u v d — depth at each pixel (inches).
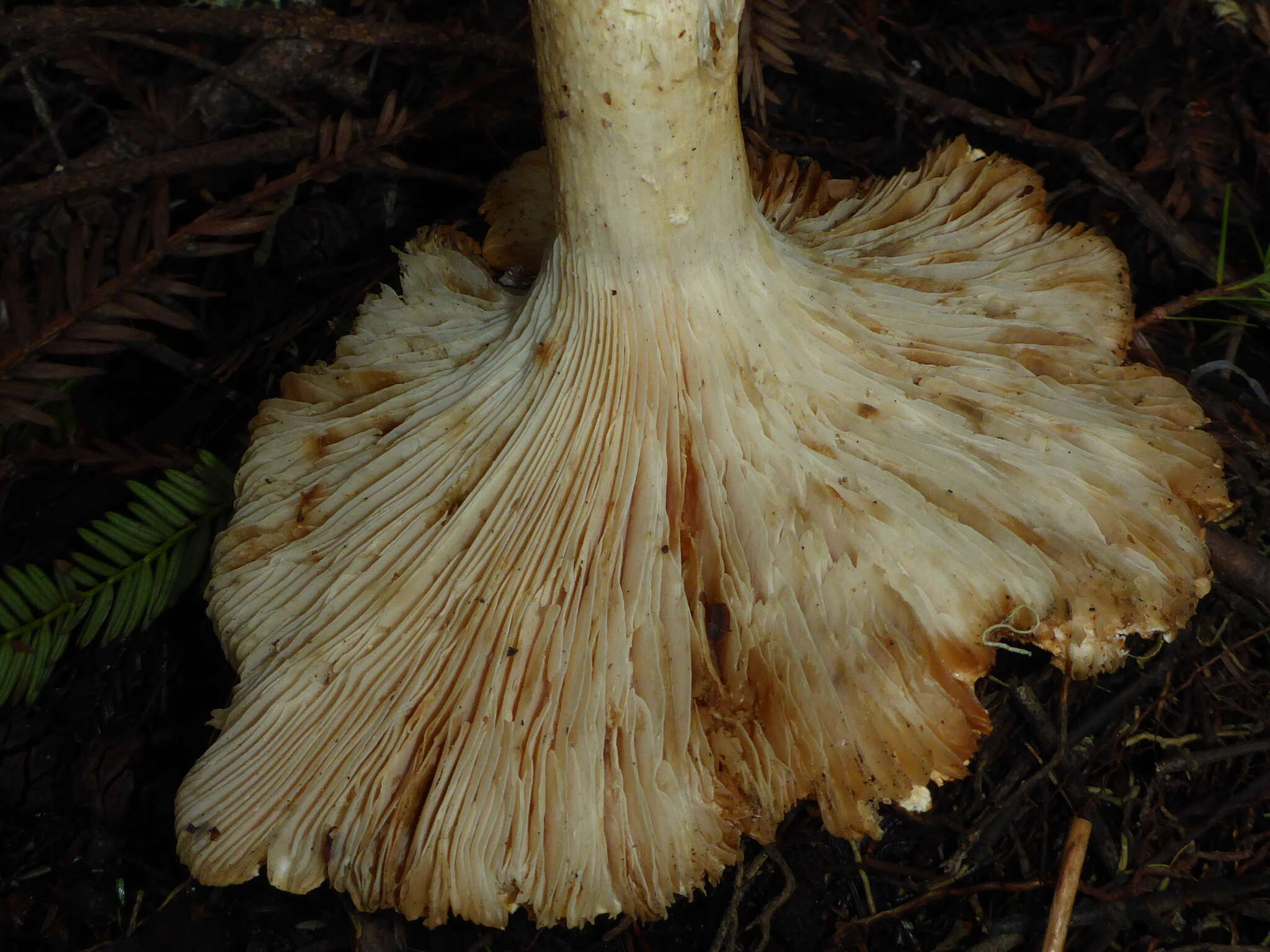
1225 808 15.4
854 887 15.8
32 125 22.5
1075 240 13.7
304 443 13.8
